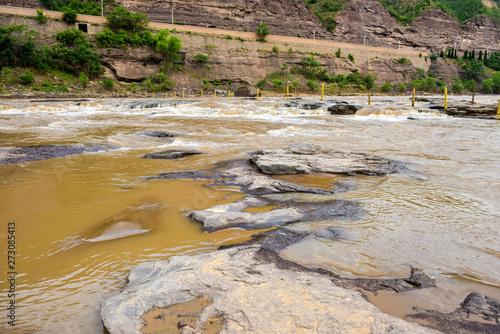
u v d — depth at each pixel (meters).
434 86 86.88
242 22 91.06
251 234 2.81
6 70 44.25
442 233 2.81
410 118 15.59
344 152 6.30
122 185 4.38
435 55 98.94
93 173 5.04
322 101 26.25
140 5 81.56
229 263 2.14
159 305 1.71
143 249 2.56
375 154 6.73
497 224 3.03
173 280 1.92
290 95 57.91
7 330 1.63
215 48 68.62
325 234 2.78
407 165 5.70
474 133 10.15
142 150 7.16
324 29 109.44
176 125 12.40
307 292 1.77
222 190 4.19
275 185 4.25
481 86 93.81
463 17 158.75
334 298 1.72
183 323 1.57
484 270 2.19
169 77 60.47
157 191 4.12
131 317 1.63
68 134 9.52
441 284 2.01
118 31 58.31
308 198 3.84
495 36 149.12
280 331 1.47
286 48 77.44
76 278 2.15
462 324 1.63
